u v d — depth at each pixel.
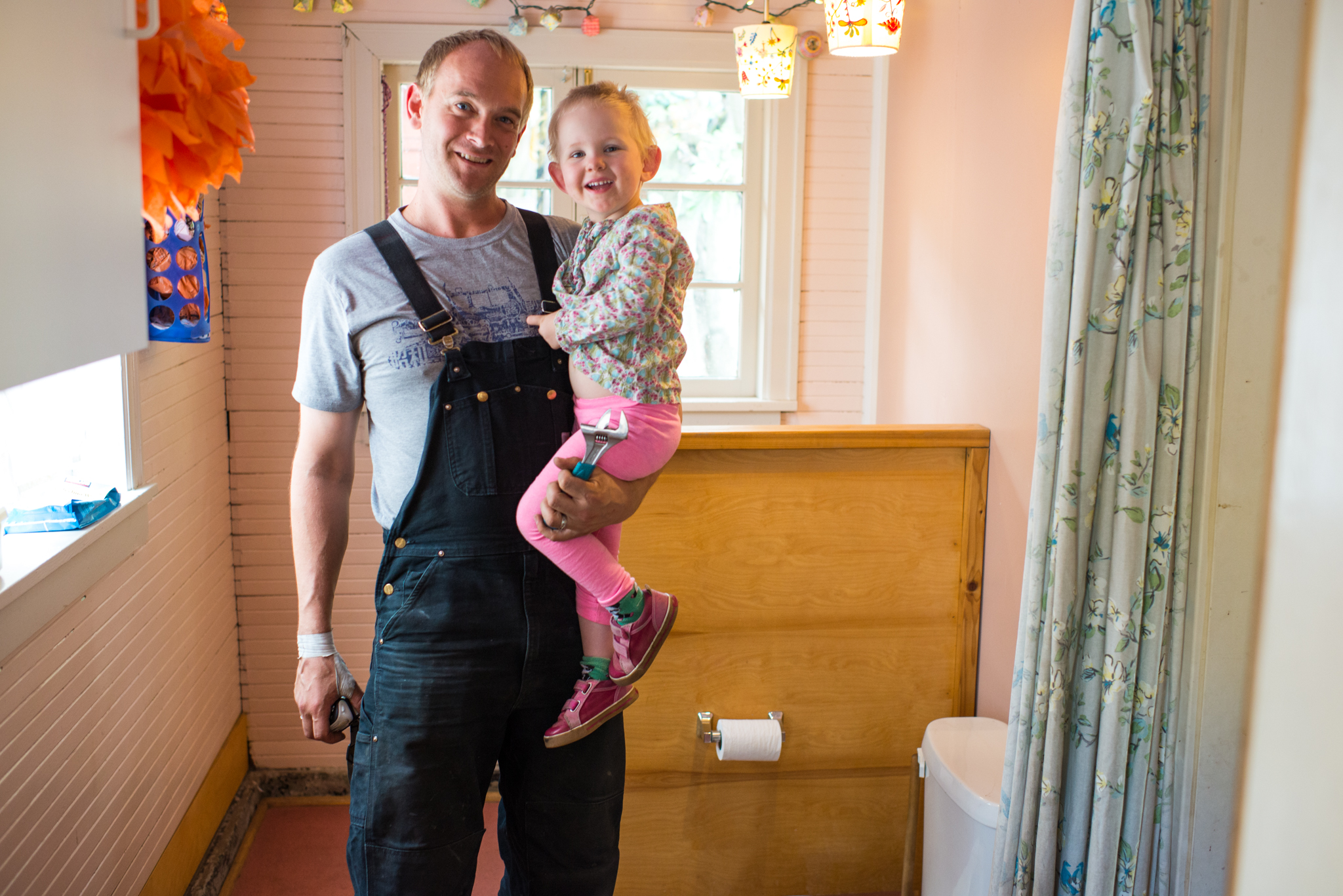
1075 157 1.53
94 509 1.82
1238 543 1.53
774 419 3.50
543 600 1.44
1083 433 1.59
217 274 3.04
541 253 1.53
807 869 2.45
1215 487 1.52
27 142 0.63
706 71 3.30
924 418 2.82
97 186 0.75
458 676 1.39
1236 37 1.45
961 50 2.54
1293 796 1.44
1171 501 1.56
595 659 1.48
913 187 2.93
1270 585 1.50
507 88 1.41
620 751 1.58
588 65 3.23
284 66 3.06
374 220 3.13
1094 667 1.63
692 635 2.33
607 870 1.57
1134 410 1.55
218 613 2.98
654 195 3.45
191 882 2.62
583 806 1.52
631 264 1.37
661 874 2.42
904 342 3.01
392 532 1.42
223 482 3.06
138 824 2.23
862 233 3.42
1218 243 1.49
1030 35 2.10
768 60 2.84
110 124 0.77
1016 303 2.19
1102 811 1.63
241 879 2.80
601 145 1.45
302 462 1.50
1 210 0.60
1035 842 1.70
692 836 2.41
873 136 3.36
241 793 3.10
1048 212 2.03
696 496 2.29
